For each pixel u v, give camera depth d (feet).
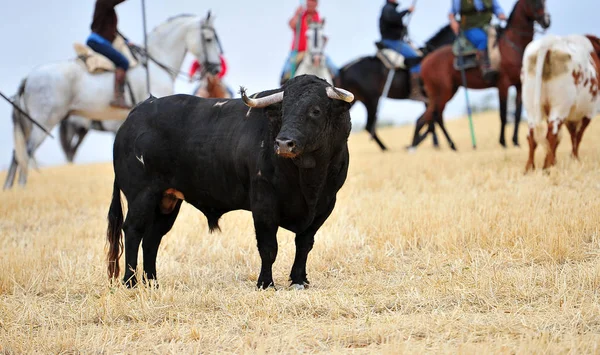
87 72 79.05
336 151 34.27
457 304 32.58
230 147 35.88
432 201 53.98
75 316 33.17
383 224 48.21
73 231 52.75
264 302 33.01
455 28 93.45
